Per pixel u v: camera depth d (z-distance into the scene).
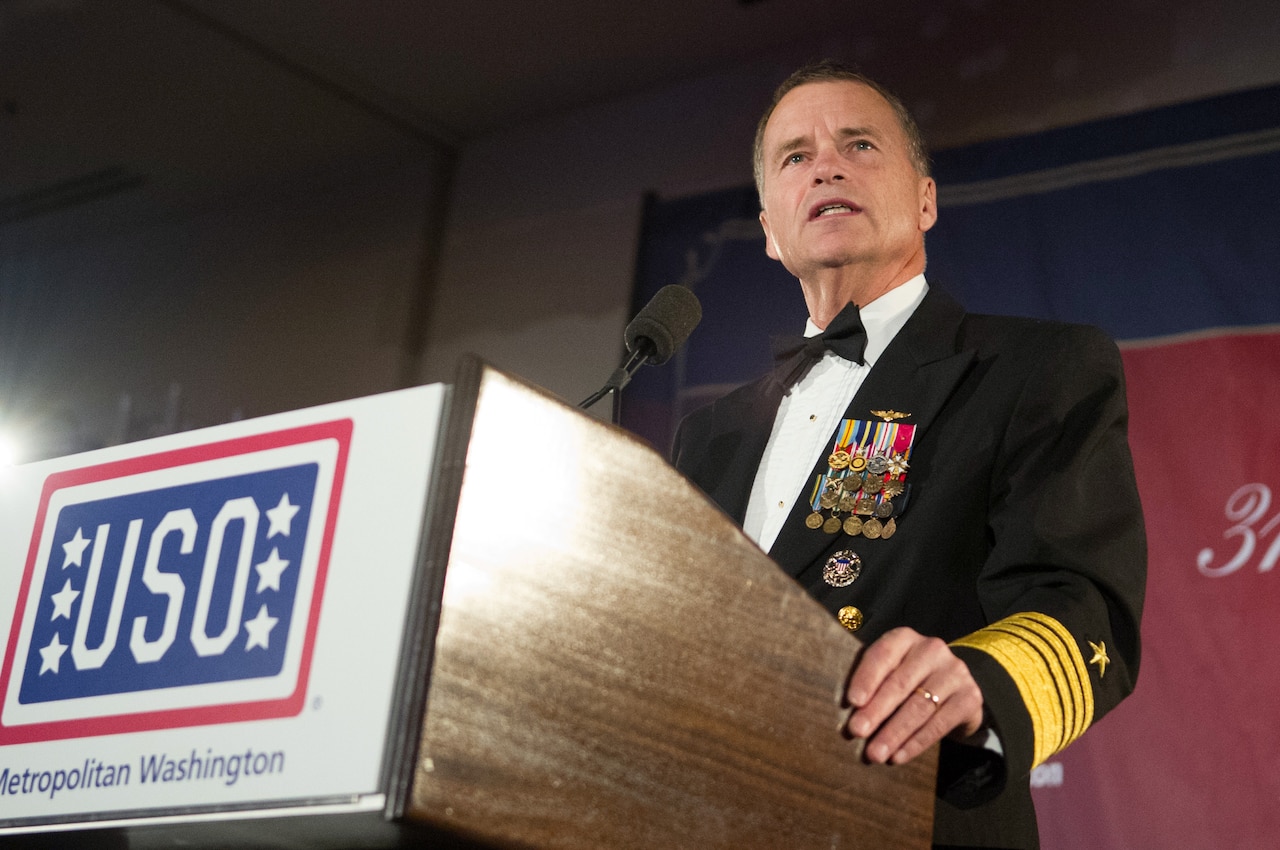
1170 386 4.20
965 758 1.20
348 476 0.91
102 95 6.65
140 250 7.96
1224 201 4.36
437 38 6.03
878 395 1.64
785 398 1.84
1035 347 1.59
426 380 6.52
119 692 0.97
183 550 0.99
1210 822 3.65
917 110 5.37
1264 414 4.01
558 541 0.89
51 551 1.08
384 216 6.95
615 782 0.88
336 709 0.84
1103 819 3.79
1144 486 4.10
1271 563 3.82
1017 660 1.21
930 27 5.45
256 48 6.17
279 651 0.89
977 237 4.79
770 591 1.01
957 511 1.47
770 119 2.10
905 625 1.41
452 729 0.81
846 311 1.81
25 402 8.04
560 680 0.87
